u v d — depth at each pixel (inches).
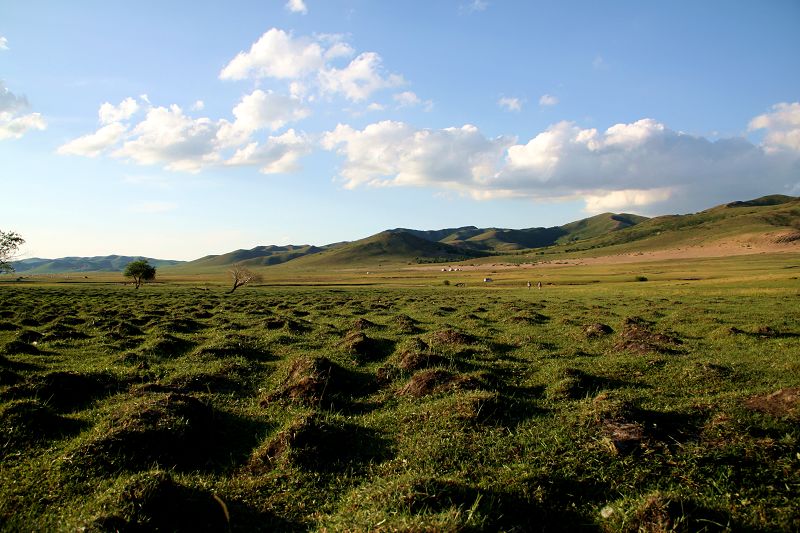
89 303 1870.1
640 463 326.0
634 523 262.1
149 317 1321.4
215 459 384.2
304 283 4731.8
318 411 470.3
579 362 698.8
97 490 314.7
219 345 792.3
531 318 1246.3
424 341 874.8
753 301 1595.7
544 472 319.3
